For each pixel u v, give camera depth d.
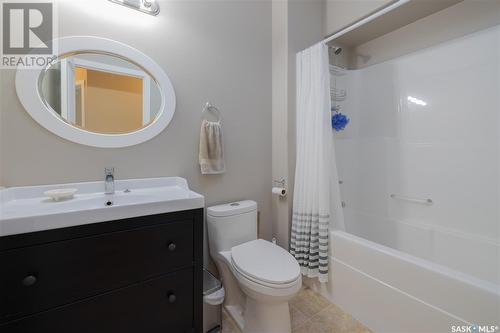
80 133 1.13
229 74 1.66
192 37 1.48
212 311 1.44
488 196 1.47
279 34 1.83
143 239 0.93
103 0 1.18
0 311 0.69
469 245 1.53
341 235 1.53
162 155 1.37
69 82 1.12
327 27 2.01
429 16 1.77
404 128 1.90
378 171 2.09
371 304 1.34
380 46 2.10
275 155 1.91
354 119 2.26
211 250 1.51
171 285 1.01
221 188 1.65
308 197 1.66
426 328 1.09
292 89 1.80
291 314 1.48
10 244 0.69
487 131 1.47
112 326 0.88
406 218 1.89
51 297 0.76
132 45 1.26
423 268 1.10
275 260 1.27
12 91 1.00
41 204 0.96
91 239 0.81
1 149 0.98
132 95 1.27
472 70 1.52
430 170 1.75
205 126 1.49
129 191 1.23
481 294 0.92
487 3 1.49
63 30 1.09
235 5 1.68
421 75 1.78
